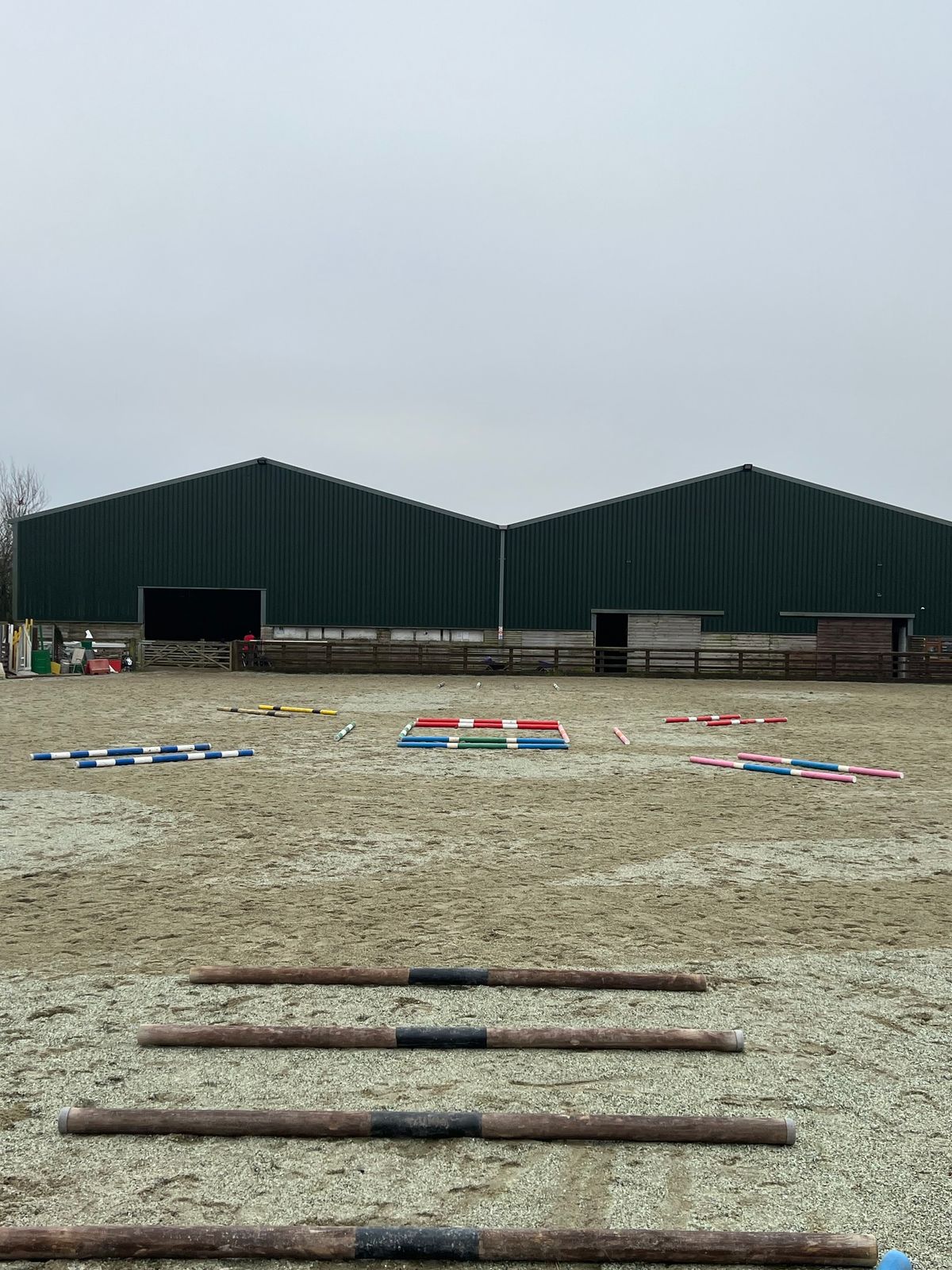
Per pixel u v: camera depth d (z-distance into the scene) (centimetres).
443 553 3678
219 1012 520
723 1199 353
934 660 3594
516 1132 390
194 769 1341
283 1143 389
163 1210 343
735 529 3678
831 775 1307
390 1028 482
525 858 867
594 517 3684
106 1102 421
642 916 703
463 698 2588
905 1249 325
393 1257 317
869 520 3675
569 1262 317
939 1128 405
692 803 1137
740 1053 476
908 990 564
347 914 698
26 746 1573
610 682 3362
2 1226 323
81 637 3659
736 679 3631
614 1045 475
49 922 677
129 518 3659
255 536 3672
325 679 3319
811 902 746
